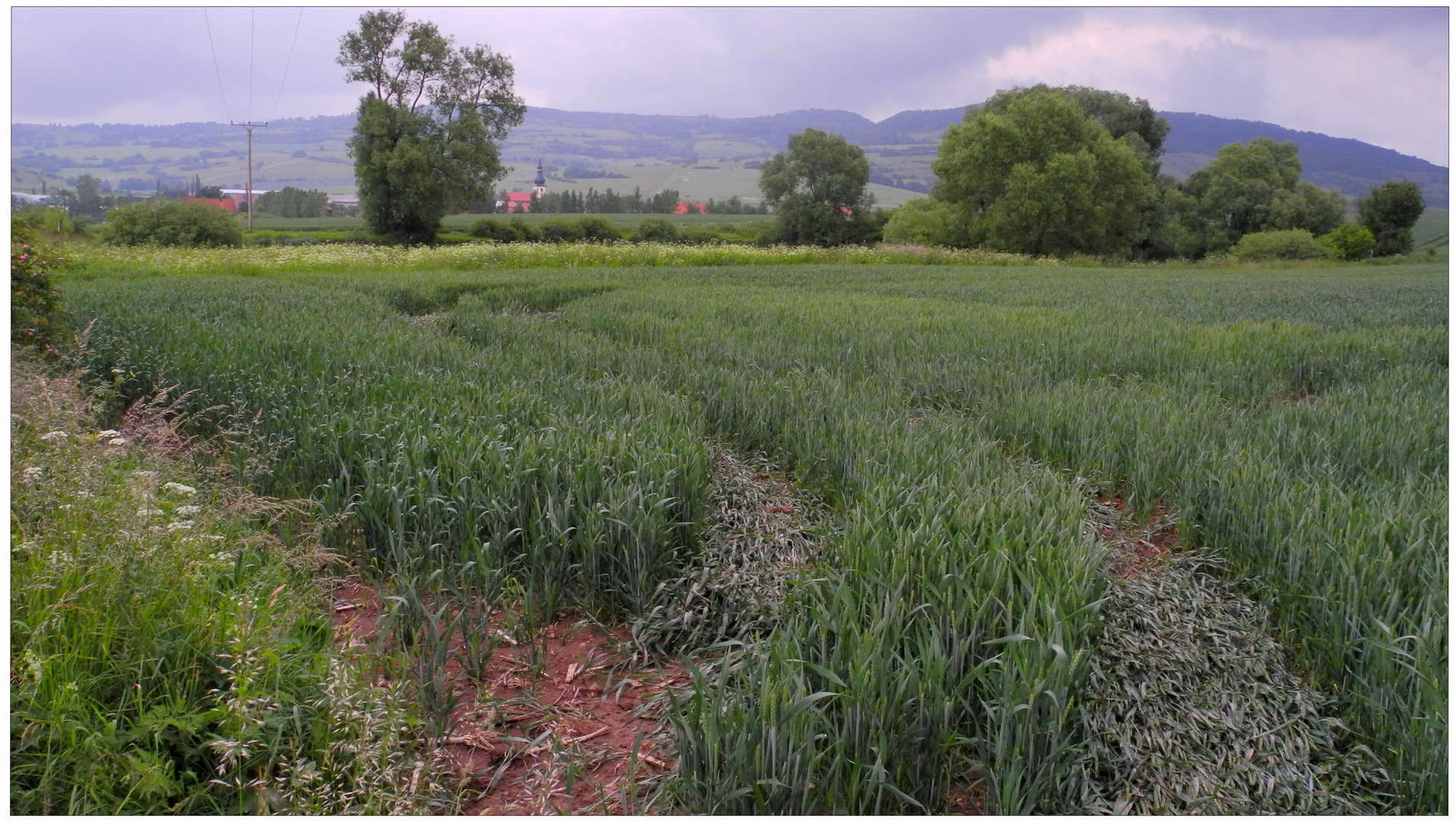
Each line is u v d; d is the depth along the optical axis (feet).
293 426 19.56
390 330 37.09
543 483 15.44
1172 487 17.78
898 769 8.88
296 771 8.27
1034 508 13.82
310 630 11.62
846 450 18.30
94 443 12.87
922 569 11.60
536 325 42.16
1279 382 28.71
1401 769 9.17
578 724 10.81
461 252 106.93
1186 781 9.06
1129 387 26.55
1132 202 187.01
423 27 195.31
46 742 8.42
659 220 245.86
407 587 12.50
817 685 9.89
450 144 194.49
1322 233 251.60
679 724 9.01
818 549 14.47
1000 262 151.64
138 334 31.63
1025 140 181.57
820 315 45.98
